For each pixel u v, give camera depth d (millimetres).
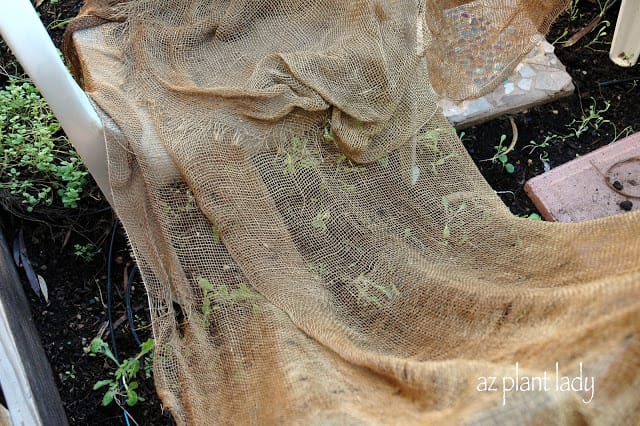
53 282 1391
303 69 1225
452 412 987
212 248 1214
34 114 1457
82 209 1421
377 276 1215
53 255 1404
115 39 1291
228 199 1208
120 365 1306
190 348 1181
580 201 1385
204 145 1212
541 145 1458
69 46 1300
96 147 1213
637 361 926
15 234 1414
